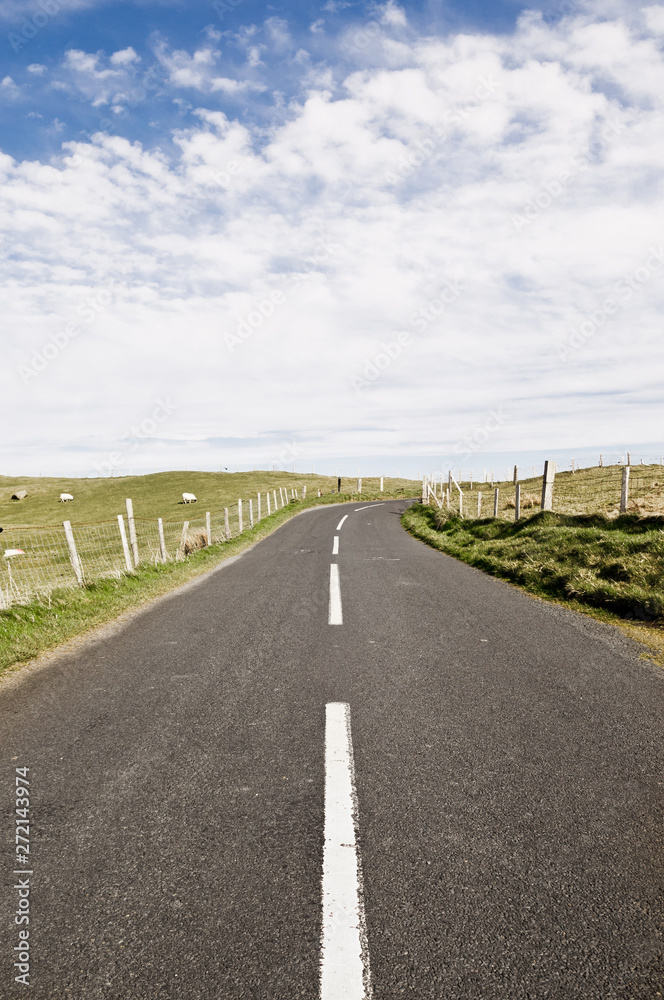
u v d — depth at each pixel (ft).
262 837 8.28
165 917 6.73
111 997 5.68
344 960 6.06
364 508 124.88
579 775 10.00
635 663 16.39
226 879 7.38
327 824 8.57
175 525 112.47
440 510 84.64
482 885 7.19
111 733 12.07
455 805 9.05
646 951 6.17
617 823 8.55
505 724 12.19
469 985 5.75
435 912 6.73
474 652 17.56
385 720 12.46
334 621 21.91
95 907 6.92
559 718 12.49
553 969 5.95
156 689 14.79
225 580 33.40
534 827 8.44
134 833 8.43
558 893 7.05
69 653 18.63
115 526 118.11
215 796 9.43
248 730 12.07
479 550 42.22
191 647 18.83
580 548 32.42
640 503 66.69
